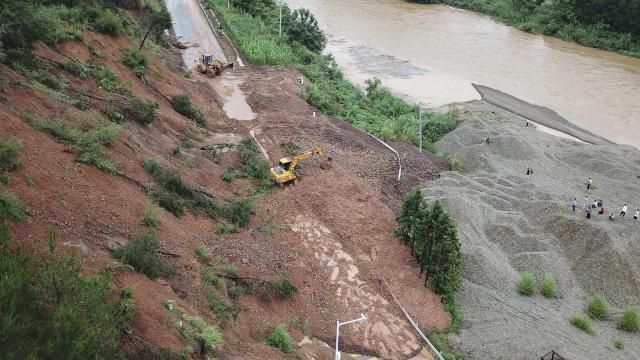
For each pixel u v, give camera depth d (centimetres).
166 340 1795
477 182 4525
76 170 2508
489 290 3344
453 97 7138
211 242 2938
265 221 3534
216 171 3894
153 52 5550
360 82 7419
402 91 7238
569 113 6788
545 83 7694
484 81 7706
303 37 7731
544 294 3400
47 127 2652
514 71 8112
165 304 1995
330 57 7631
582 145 5756
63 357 1231
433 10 11062
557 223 3912
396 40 9219
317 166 4284
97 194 2475
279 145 4575
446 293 3178
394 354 2767
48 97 2992
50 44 3712
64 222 2112
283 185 3941
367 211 3831
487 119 6281
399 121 5797
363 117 5812
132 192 2728
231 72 6266
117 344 1509
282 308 2770
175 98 4616
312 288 3045
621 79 7881
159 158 3375
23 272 1382
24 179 2159
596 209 4131
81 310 1380
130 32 5509
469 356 2816
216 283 2538
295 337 2592
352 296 3083
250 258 2975
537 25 10019
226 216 3338
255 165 4119
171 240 2608
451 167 4953
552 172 4978
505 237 3850
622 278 3512
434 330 2958
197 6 8469
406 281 3259
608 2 9400
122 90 3888
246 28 7706
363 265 3328
